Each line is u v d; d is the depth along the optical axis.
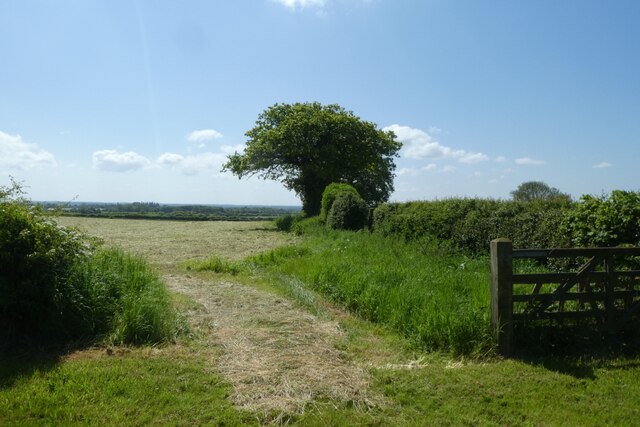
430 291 7.57
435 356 5.75
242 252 17.34
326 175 33.72
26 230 6.07
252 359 5.47
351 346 6.09
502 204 11.54
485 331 5.84
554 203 10.15
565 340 6.02
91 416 4.09
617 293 6.11
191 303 8.20
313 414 4.25
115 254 8.23
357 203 22.03
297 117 33.59
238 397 4.50
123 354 5.56
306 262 11.69
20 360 5.30
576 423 4.17
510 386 4.88
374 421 4.14
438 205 14.19
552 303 5.98
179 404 4.35
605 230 7.52
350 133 35.12
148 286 7.28
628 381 5.03
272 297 8.91
